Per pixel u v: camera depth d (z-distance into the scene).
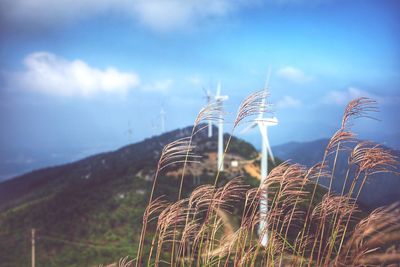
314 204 5.82
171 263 5.61
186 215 5.79
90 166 185.62
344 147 5.95
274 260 5.69
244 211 5.79
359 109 6.09
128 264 6.07
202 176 84.56
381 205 5.21
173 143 6.00
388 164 5.69
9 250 96.50
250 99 6.27
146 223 5.82
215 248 5.66
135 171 136.50
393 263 4.74
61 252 89.12
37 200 138.88
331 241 5.46
